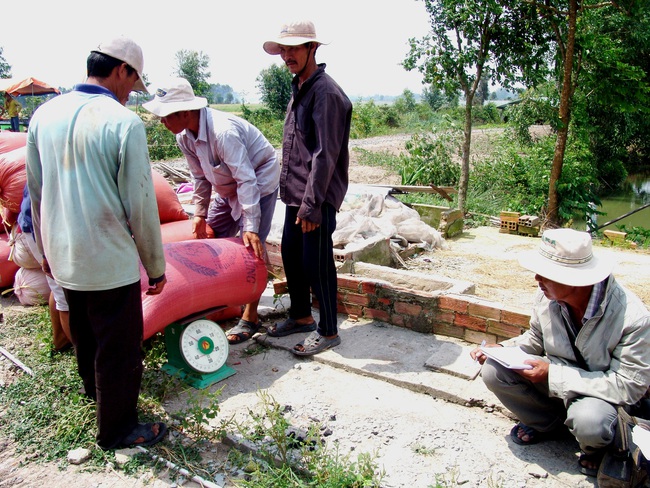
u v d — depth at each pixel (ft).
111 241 8.58
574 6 30.83
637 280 22.35
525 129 59.93
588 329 8.25
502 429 10.02
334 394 11.18
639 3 31.83
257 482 8.34
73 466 9.02
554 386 8.43
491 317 12.66
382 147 83.66
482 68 34.58
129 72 9.12
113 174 8.50
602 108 60.49
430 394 11.11
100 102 8.52
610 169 67.21
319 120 11.26
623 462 7.98
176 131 12.28
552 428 9.44
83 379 10.11
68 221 8.45
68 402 10.50
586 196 40.01
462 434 9.82
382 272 17.28
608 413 7.97
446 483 8.45
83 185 8.36
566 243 8.01
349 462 8.85
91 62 8.84
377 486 8.20
